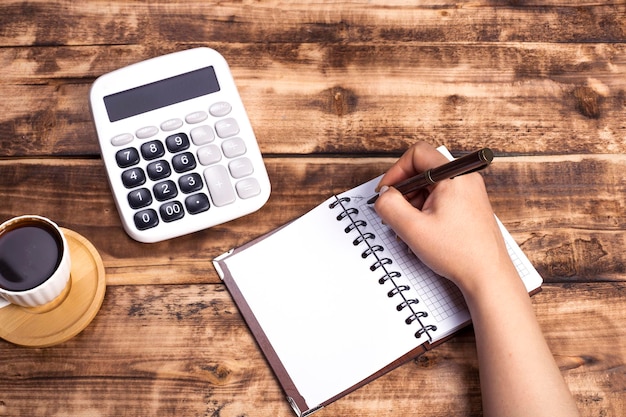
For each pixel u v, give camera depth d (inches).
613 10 38.5
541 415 27.4
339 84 36.3
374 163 34.9
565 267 33.5
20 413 29.9
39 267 28.6
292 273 31.9
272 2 37.5
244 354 31.2
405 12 37.9
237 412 30.4
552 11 38.4
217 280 32.3
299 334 30.8
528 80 37.1
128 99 32.2
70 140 34.4
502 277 29.6
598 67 37.6
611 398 31.3
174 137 31.9
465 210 30.4
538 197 34.8
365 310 31.3
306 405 29.7
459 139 35.7
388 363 30.5
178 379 30.7
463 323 31.2
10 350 30.5
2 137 34.2
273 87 35.9
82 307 30.5
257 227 33.3
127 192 31.2
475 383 31.1
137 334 31.2
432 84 36.6
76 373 30.5
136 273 32.2
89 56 35.9
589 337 32.2
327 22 37.4
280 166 34.5
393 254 32.4
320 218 33.0
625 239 34.2
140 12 36.8
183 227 31.4
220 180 31.7
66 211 33.1
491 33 37.8
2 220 32.8
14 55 35.6
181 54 33.1
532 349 28.5
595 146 36.0
